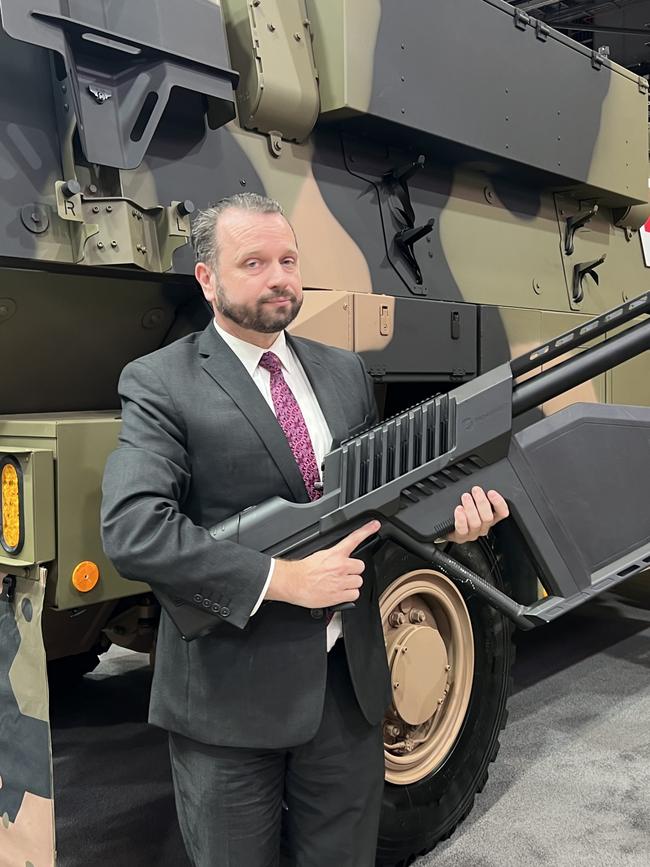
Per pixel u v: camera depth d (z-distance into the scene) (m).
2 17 1.62
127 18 1.85
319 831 1.65
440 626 2.47
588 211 3.42
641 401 3.51
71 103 1.78
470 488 1.52
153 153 1.99
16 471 1.61
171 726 1.54
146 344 2.29
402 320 2.42
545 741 3.13
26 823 1.66
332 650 1.64
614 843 2.46
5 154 1.73
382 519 1.48
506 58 2.89
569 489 1.60
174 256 1.97
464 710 2.50
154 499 1.37
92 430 1.68
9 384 2.09
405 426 1.50
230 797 1.52
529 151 2.98
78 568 1.65
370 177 2.59
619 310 1.52
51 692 3.65
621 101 3.52
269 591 1.37
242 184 2.20
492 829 2.53
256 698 1.49
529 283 3.21
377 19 2.40
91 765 3.05
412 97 2.52
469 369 2.69
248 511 1.47
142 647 2.91
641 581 5.55
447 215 2.89
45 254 1.77
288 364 1.66
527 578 2.65
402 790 2.29
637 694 3.61
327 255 2.41
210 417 1.49
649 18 8.44
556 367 1.54
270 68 2.20
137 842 2.55
